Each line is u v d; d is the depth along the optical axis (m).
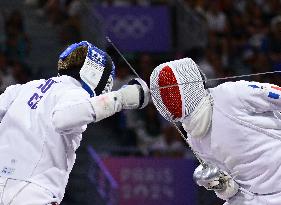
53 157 11.09
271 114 11.90
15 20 32.91
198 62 33.72
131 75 31.70
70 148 11.33
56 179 11.09
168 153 28.72
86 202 27.42
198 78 11.84
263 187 11.89
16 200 10.86
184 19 35.34
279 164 11.78
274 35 35.41
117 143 29.64
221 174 11.89
